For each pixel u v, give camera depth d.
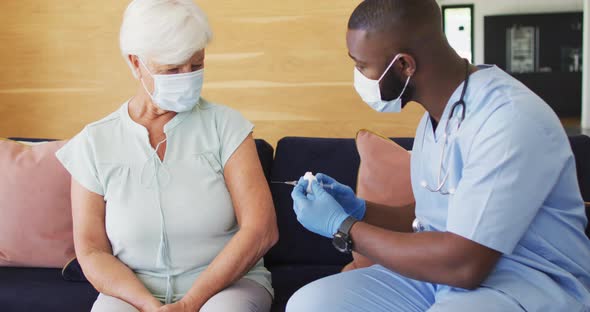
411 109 2.60
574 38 10.19
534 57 10.30
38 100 2.80
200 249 1.77
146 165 1.79
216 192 1.79
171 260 1.76
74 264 2.01
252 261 1.71
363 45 1.45
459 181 1.45
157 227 1.75
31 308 1.85
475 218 1.32
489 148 1.33
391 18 1.41
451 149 1.45
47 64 2.77
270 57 2.65
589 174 1.92
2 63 2.80
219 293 1.66
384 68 1.45
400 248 1.38
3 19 2.77
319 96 2.65
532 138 1.32
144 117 1.84
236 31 2.65
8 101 2.83
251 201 1.77
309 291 1.56
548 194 1.35
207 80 2.70
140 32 1.69
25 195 2.10
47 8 2.73
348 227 1.44
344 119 2.65
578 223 1.47
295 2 2.60
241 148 1.83
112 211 1.77
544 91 10.27
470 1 10.38
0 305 1.86
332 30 2.60
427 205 1.58
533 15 10.23
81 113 2.79
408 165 1.99
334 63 2.62
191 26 1.71
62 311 1.84
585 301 1.39
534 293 1.36
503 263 1.40
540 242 1.40
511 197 1.31
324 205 1.48
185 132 1.84
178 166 1.80
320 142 2.18
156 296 1.75
